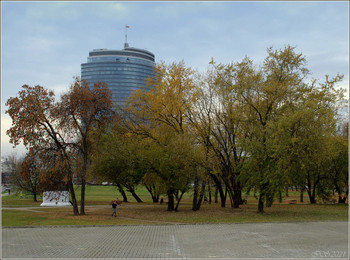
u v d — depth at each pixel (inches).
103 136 1384.1
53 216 1145.4
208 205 1788.9
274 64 1234.0
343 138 1702.8
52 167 1116.5
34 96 1115.9
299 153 1033.5
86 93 1175.0
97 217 1124.5
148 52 6865.2
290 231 754.2
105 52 6535.4
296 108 1136.2
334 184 1856.5
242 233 725.9
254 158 1112.8
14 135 1084.5
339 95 1317.7
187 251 534.0
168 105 1321.4
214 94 1331.2
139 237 679.1
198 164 1222.3
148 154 1289.4
